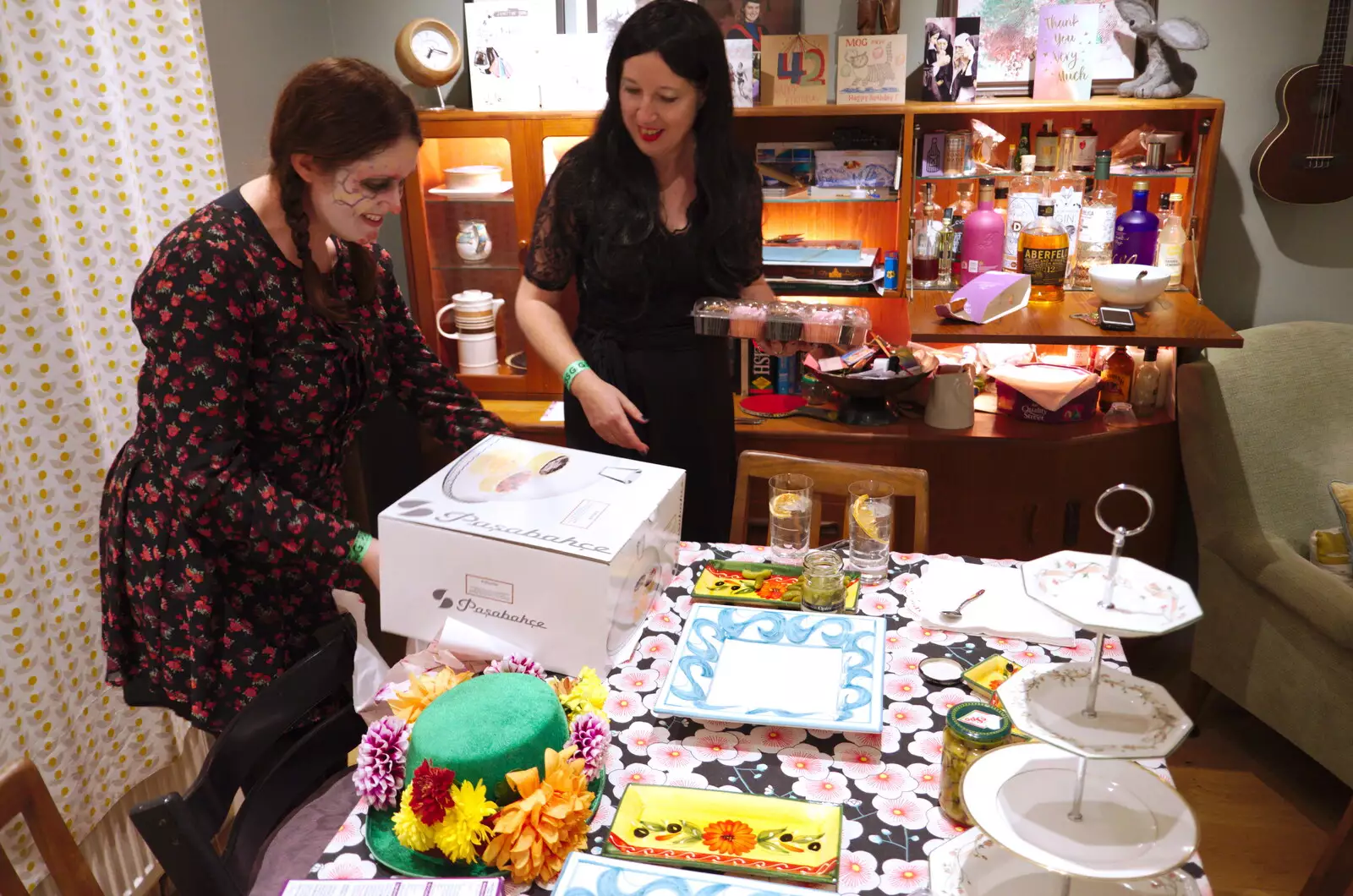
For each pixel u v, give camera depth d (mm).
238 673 1649
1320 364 2623
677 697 1391
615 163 2162
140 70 2066
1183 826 976
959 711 1226
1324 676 2244
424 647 1535
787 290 2914
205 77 2199
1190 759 2594
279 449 1629
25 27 1779
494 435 1768
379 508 3102
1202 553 2594
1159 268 2600
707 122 2141
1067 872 912
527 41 2836
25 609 1810
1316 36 2721
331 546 1518
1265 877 2207
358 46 3092
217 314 1450
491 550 1414
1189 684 2834
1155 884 1078
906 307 3123
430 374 1906
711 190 2178
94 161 1939
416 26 2873
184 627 1611
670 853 1154
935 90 2730
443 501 1511
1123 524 2848
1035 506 2818
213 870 1156
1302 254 2891
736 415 2945
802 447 2857
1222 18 2738
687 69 2023
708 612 1597
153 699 1720
